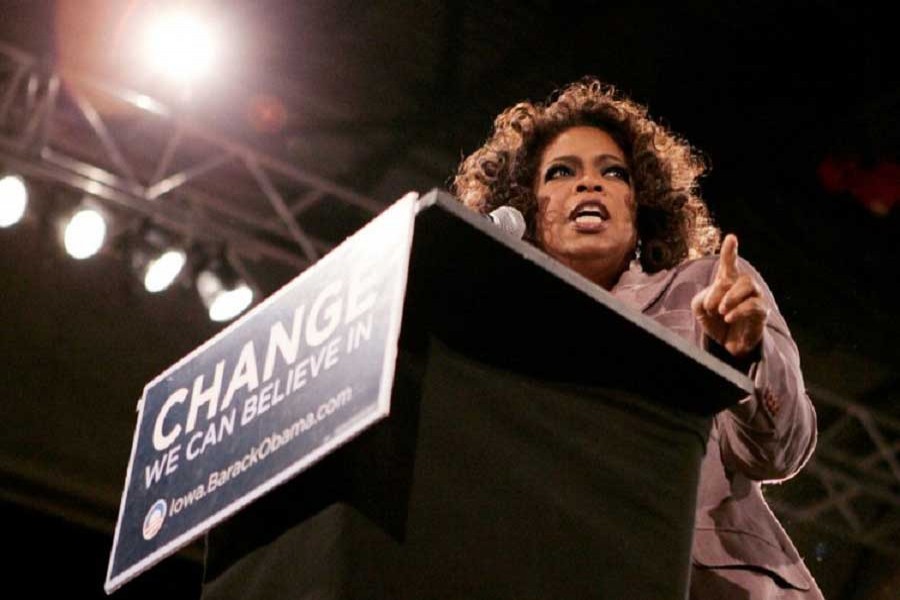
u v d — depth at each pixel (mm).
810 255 11805
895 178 10922
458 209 2080
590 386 2299
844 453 12602
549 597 2146
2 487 10883
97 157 10922
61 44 10430
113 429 11102
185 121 10750
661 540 2260
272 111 10992
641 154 3316
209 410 2355
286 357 2227
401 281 2053
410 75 11109
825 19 10359
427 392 2170
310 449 2074
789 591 2605
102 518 11023
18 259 10859
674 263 3256
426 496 2119
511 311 2221
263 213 11461
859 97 10719
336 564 2051
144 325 11141
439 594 2076
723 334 2432
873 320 12109
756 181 11289
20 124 10492
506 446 2197
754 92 10875
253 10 10586
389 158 11438
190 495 2307
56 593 10820
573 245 3061
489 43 10844
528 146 3334
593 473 2248
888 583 12352
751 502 2670
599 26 10555
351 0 10539
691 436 2355
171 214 10875
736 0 10242
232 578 2279
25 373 10953
